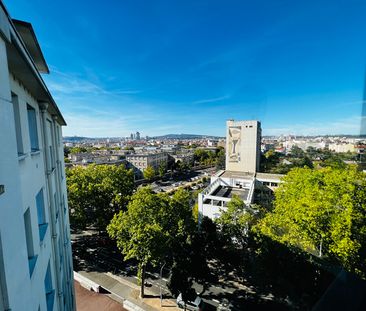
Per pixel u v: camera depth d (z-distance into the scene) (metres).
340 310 3.01
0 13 2.94
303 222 13.55
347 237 9.85
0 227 2.92
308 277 11.99
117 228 18.17
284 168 45.75
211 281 19.62
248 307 17.86
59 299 8.11
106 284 21.47
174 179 85.50
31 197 5.47
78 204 26.41
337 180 10.66
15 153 3.39
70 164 71.38
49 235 7.32
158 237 16.70
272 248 15.07
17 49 3.68
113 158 85.44
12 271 3.18
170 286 16.91
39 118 7.01
